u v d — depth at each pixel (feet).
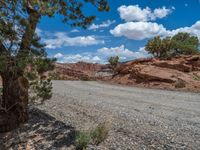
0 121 25.13
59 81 113.50
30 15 22.41
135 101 46.32
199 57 103.55
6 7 20.99
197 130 25.16
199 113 34.47
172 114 33.47
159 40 136.56
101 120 28.63
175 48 138.10
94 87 80.53
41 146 22.09
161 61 104.22
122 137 22.71
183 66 96.99
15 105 25.86
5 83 25.41
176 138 22.38
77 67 393.09
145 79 93.71
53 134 24.06
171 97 53.67
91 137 21.61
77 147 20.48
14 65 22.84
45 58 23.06
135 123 27.48
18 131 25.23
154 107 39.37
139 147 20.40
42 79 27.22
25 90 26.08
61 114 31.78
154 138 22.34
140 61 116.47
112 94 58.29
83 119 29.25
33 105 35.55
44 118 29.07
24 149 22.29
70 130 24.75
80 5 28.81
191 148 20.01
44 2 22.26
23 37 21.95
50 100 42.45
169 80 85.46
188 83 80.43
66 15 28.81
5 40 21.38
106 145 20.85
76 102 41.73
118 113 32.73
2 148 23.03
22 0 21.21
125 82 102.47
